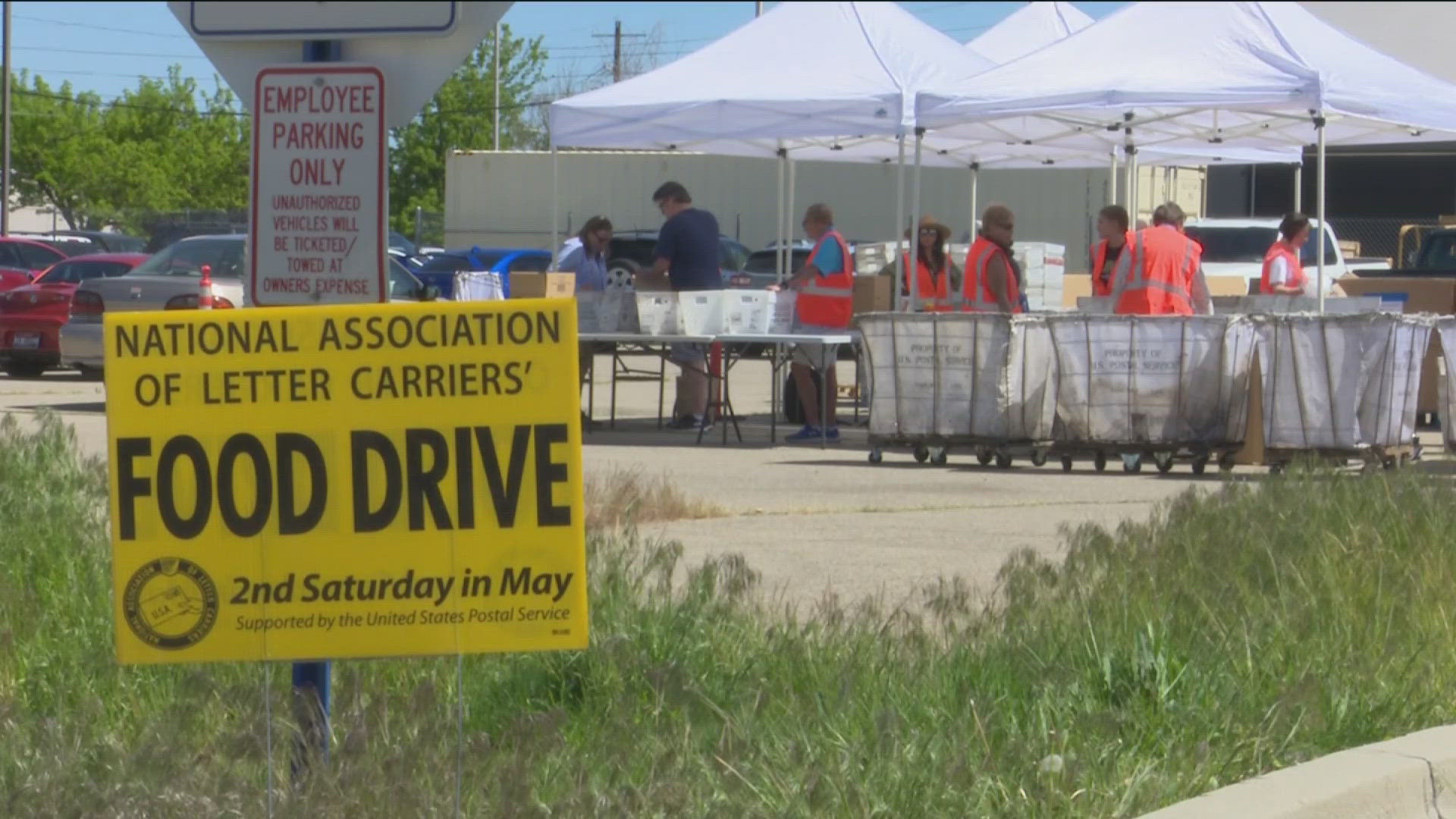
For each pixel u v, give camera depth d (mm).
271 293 11953
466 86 171500
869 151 54594
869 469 34406
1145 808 13055
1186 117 46375
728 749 13062
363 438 10758
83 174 185000
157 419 10828
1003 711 14438
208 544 10812
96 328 50000
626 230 99000
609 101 42250
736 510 28016
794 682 15125
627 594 16938
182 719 13281
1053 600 17484
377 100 11852
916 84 40656
